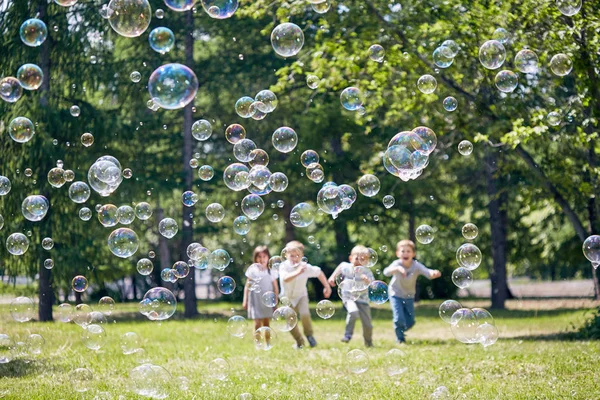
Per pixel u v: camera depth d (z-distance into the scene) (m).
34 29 6.11
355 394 5.16
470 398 4.86
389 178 16.92
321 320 13.80
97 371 6.26
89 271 13.37
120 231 6.56
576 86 8.16
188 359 7.16
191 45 16.12
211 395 5.13
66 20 13.50
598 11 7.90
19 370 6.30
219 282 6.81
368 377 5.92
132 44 15.91
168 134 16.67
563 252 18.19
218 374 5.82
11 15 13.02
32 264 12.81
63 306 6.64
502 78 6.70
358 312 8.47
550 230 18.28
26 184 12.70
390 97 11.42
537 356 6.77
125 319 14.20
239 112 6.85
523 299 20.25
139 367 4.61
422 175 16.31
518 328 11.23
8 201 12.61
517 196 18.09
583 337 9.09
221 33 16.61
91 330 6.65
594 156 9.53
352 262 8.33
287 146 6.62
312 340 8.30
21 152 12.69
